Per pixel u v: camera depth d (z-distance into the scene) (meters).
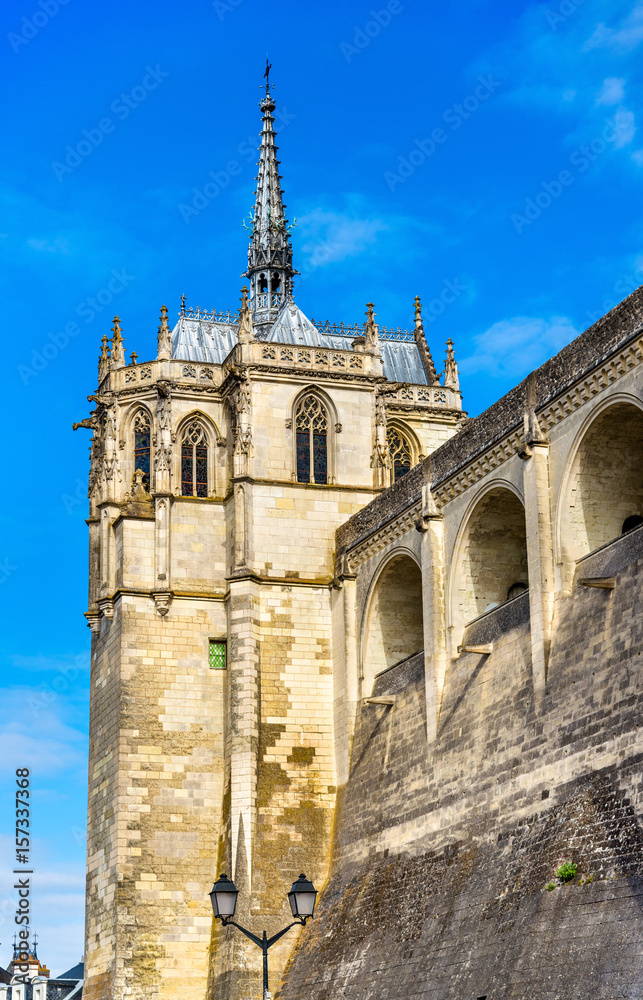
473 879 59.84
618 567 56.25
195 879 78.12
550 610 59.72
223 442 85.31
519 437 63.88
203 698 81.06
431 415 94.56
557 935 51.09
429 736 67.81
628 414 58.25
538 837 56.03
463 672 66.75
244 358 83.56
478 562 69.50
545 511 61.25
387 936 65.06
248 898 75.38
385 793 71.75
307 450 83.88
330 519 82.75
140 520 82.88
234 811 77.31
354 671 78.94
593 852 51.88
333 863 76.31
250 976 73.69
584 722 55.16
